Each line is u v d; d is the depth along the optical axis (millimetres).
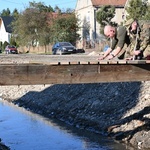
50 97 21984
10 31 83250
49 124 17344
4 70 9766
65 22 52469
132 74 10633
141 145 12883
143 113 14688
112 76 10500
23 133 15820
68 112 18641
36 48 57594
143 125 13922
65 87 21938
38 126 17000
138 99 16016
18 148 13688
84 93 19672
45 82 10070
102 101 17672
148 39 9961
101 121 15953
